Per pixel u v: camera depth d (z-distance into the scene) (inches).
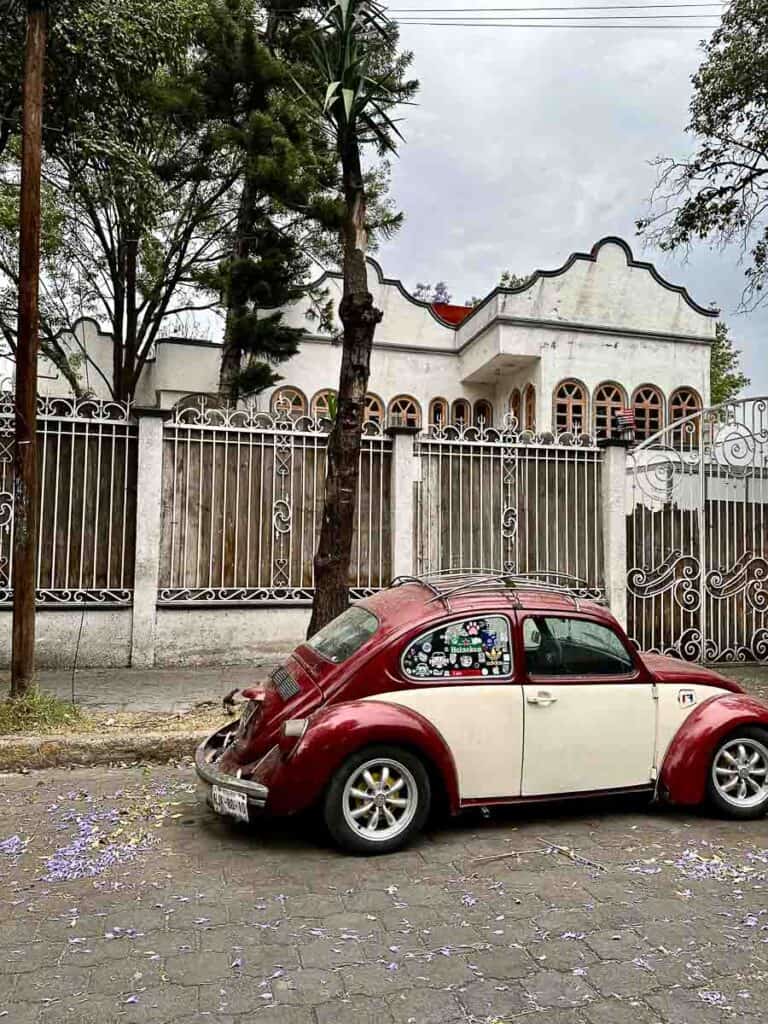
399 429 390.6
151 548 357.1
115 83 416.2
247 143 544.7
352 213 289.3
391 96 377.1
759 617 422.0
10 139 543.5
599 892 153.9
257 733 178.1
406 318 872.9
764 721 199.0
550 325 794.8
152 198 511.8
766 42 466.0
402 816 174.9
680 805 207.9
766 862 170.7
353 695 175.0
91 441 357.1
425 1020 111.2
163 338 791.7
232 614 370.0
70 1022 110.4
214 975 122.8
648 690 194.9
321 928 138.1
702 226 511.8
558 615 191.3
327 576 283.7
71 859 169.2
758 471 425.4
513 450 409.4
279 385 796.0
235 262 579.8
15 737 243.4
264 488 380.2
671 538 414.6
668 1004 115.7
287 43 593.0
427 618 181.9
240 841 180.5
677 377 830.5
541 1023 110.7
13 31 355.3
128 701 297.0
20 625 263.3
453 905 147.6
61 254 722.8
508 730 180.9
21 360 261.9
